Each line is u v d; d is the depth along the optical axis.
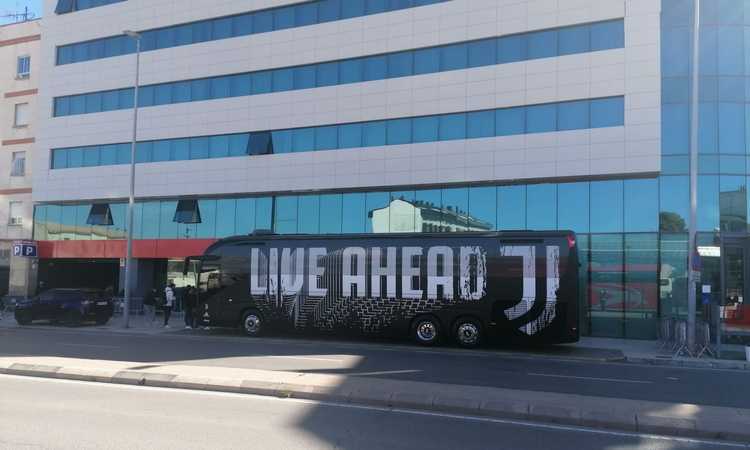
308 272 20.23
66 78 37.66
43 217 38.22
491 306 18.06
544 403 8.58
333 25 30.48
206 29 33.78
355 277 19.59
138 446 6.37
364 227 29.38
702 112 23.55
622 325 23.67
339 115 29.95
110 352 15.39
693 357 16.80
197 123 33.44
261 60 32.06
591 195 24.97
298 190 30.64
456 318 18.41
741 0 23.78
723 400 10.03
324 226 30.28
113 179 35.56
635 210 24.17
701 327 17.95
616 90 24.59
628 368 14.55
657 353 17.77
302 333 21.84
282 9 31.94
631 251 23.95
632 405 8.58
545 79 25.91
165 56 34.56
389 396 8.83
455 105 27.53
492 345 19.56
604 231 24.52
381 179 28.77
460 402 8.48
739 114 23.33
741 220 22.88
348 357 15.05
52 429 7.09
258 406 8.58
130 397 9.18
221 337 20.77
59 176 37.19
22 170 39.44
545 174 25.48
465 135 27.31
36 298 26.34
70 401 8.84
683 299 23.08
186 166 33.50
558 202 25.55
